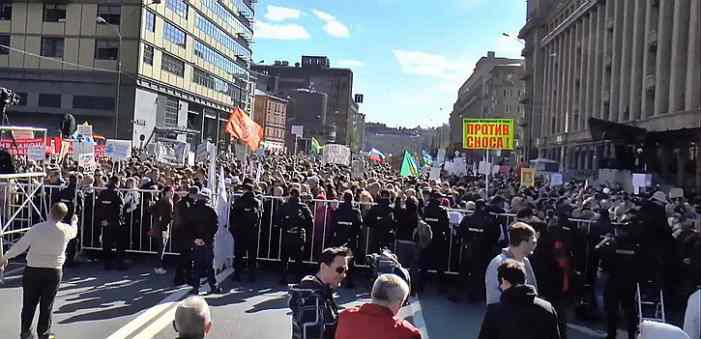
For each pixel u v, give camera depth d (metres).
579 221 10.78
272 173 18.62
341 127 154.62
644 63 44.12
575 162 62.81
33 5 53.12
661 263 8.29
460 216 11.78
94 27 52.69
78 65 52.81
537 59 83.56
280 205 11.95
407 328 3.98
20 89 53.38
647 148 36.84
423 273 10.77
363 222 11.45
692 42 35.91
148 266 11.62
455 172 35.81
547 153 75.38
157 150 32.91
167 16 57.44
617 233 8.27
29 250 6.93
